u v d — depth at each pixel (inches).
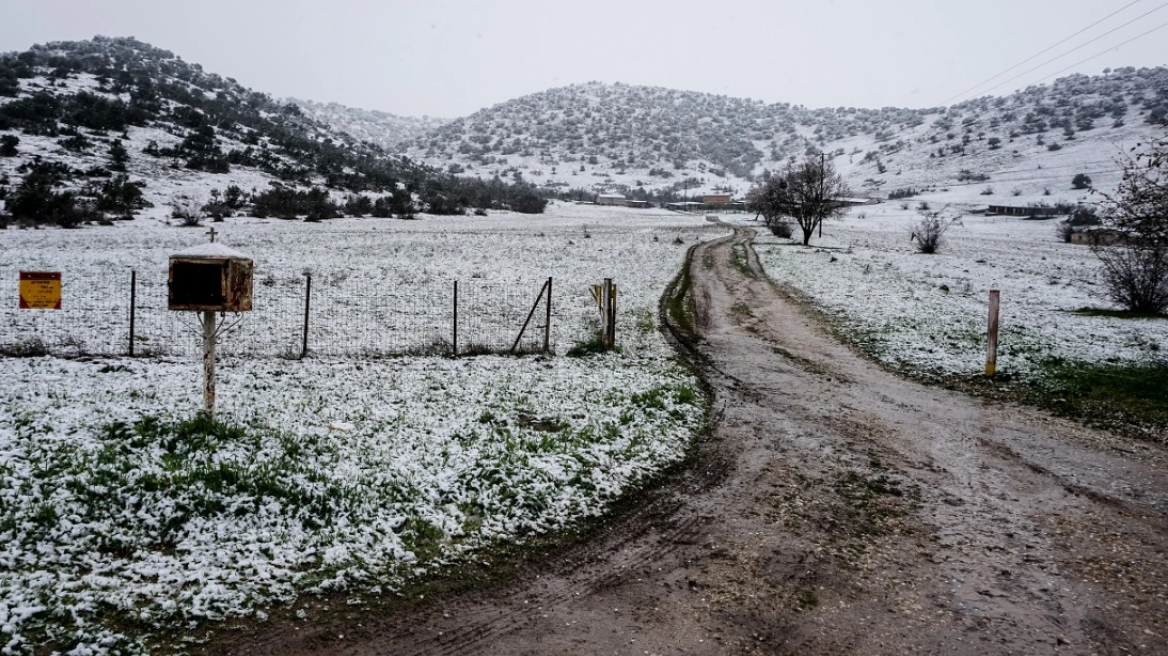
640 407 434.6
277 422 346.6
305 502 255.0
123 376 430.6
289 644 178.7
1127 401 492.4
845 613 211.5
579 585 223.1
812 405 491.2
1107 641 198.7
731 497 309.1
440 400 420.5
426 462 308.3
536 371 533.6
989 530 280.5
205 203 2544.3
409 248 1571.1
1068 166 6427.2
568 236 2223.2
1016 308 958.4
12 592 182.7
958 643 196.1
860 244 2427.4
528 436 356.8
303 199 2760.8
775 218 2807.6
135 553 211.9
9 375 411.2
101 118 3405.5
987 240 2778.1
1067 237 2679.6
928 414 473.1
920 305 971.9
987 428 439.8
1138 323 813.2
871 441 407.5
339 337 645.3
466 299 924.0
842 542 265.0
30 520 219.1
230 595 194.5
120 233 1638.8
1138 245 584.4
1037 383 545.3
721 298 1080.8
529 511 271.0
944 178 7199.8
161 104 4328.3
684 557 246.8
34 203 1792.6
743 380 566.6
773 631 199.5
